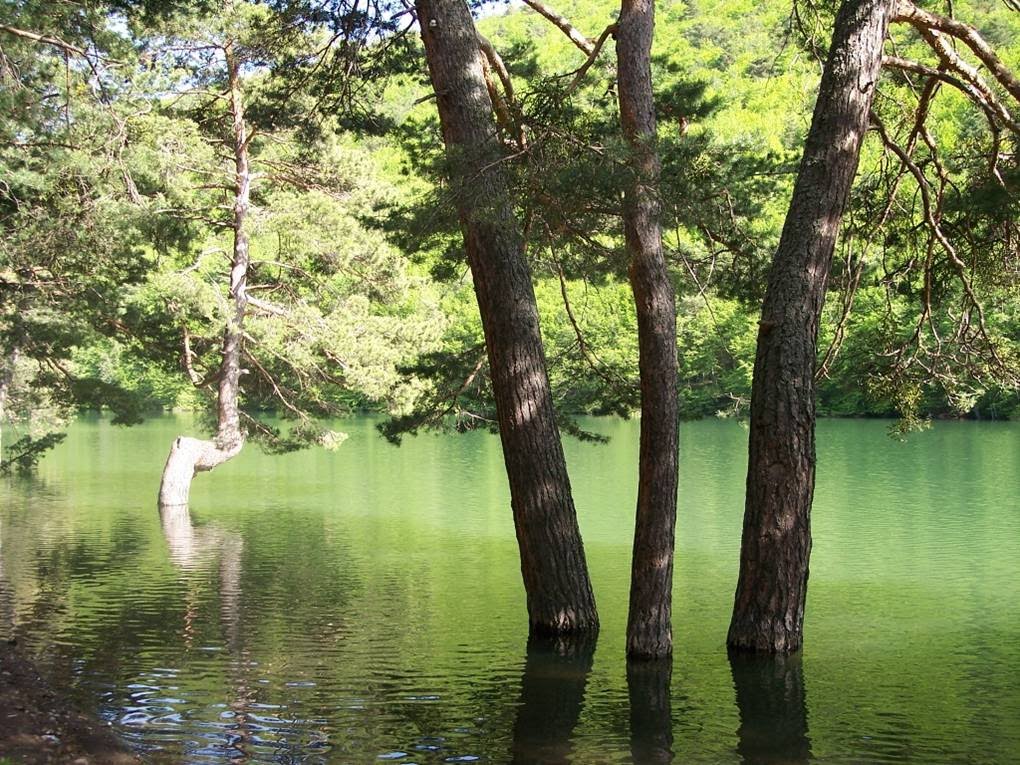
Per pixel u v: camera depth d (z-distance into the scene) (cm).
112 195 1898
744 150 1336
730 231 1300
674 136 1258
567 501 1135
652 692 934
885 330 1455
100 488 2983
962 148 1331
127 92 1875
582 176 934
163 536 2039
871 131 1323
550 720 859
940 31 1088
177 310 2628
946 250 1250
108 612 1320
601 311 4206
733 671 993
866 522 2092
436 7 1080
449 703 908
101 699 920
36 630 1212
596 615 1148
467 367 1539
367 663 1052
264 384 3102
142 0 1489
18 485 3062
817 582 1504
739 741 805
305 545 1914
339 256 2889
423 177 1417
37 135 1772
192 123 2617
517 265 1095
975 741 806
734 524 2103
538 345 1116
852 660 1049
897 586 1471
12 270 2184
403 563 1709
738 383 5331
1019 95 1054
